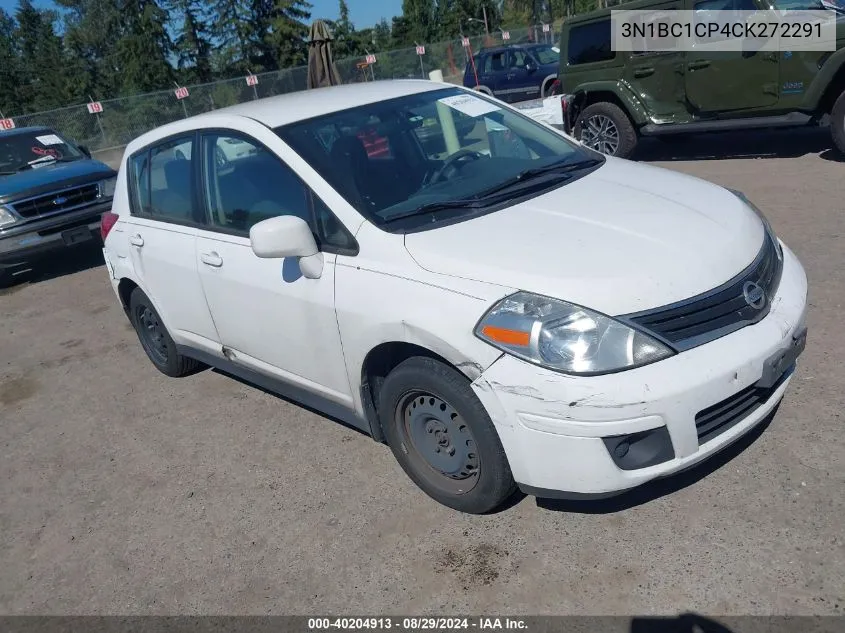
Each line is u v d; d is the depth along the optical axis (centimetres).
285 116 386
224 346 434
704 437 280
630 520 305
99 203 902
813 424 341
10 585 341
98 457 443
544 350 267
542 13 6097
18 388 573
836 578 259
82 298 795
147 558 341
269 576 314
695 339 271
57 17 7038
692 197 341
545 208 331
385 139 378
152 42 5066
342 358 343
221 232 404
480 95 443
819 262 520
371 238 324
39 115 2541
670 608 260
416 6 6588
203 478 398
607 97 977
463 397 292
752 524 290
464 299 285
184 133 433
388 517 336
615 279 274
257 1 5056
